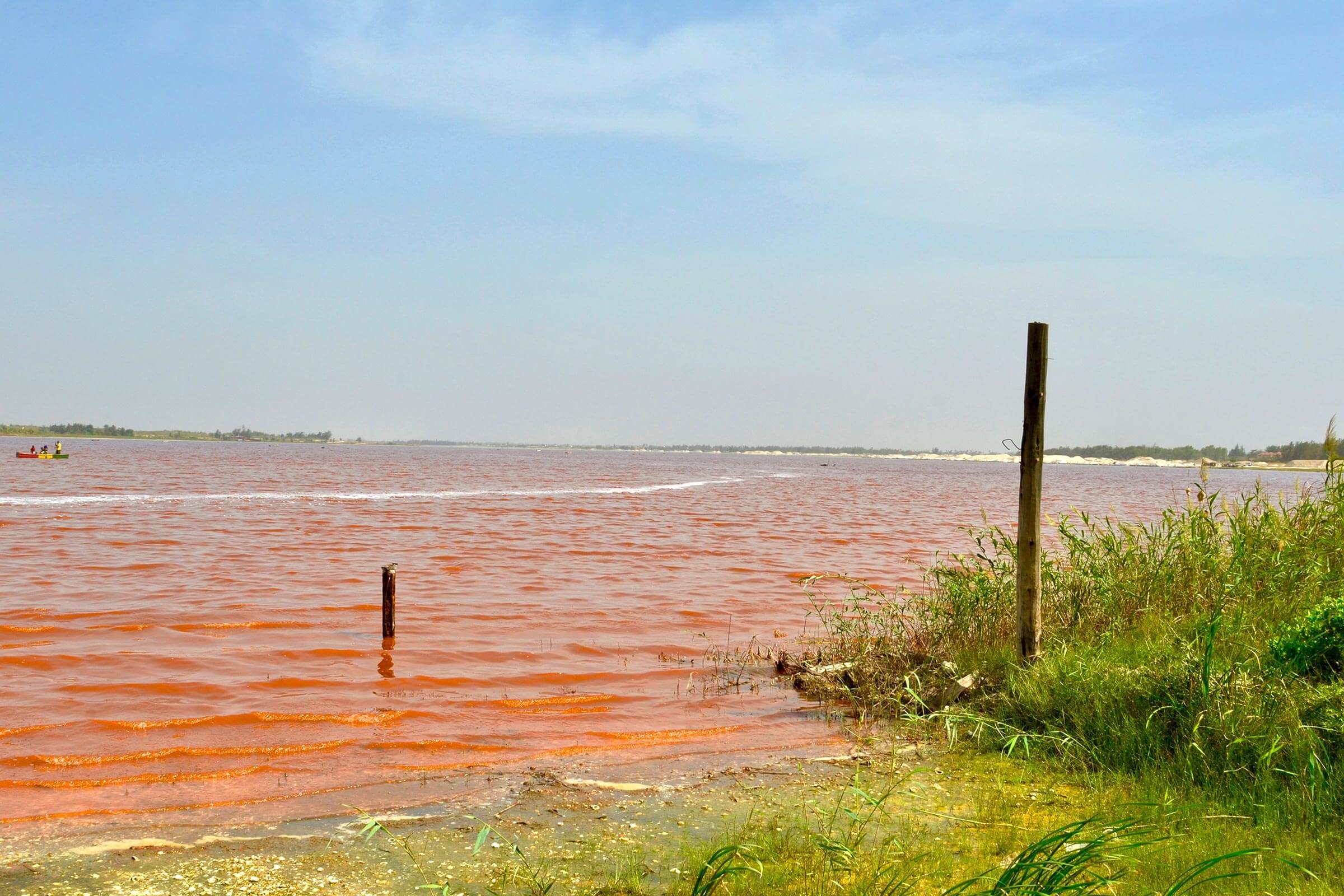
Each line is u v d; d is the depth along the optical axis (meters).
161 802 7.58
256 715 10.04
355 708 10.43
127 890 5.89
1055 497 70.56
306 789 7.93
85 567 21.03
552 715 10.36
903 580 22.09
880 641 11.81
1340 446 11.05
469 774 8.33
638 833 6.89
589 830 6.95
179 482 61.88
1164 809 6.43
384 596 13.76
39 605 16.12
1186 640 8.89
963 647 10.69
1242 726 7.12
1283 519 10.97
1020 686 8.97
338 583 19.44
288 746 9.07
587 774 8.34
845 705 10.74
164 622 14.87
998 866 5.91
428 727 9.82
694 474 114.69
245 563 22.23
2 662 12.05
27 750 8.77
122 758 8.62
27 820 7.11
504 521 37.44
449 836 6.84
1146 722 7.51
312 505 43.34
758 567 24.09
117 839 6.74
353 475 82.94
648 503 52.94
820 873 5.89
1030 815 6.80
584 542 29.69
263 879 6.07
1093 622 10.39
